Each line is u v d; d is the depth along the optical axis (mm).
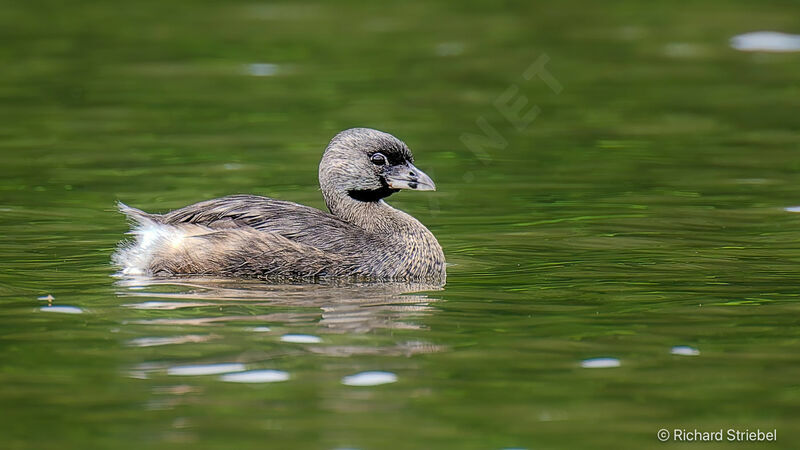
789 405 9977
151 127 23125
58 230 16203
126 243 14773
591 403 10023
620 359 11062
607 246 15570
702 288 13477
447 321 12234
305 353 11148
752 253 15078
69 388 10281
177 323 12055
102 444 9188
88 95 25859
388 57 29922
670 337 11680
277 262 14211
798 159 20766
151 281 13875
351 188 15250
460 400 10062
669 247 15445
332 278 14227
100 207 17531
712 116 24219
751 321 12188
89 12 35625
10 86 26594
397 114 24406
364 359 11023
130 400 10023
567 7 36375
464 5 36938
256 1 37594
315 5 37031
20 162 20422
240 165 20297
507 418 9703
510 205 18000
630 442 9266
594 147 21953
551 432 9445
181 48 30750
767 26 32906
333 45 31344
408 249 14414
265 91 26344
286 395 10133
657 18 34375
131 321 12109
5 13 35250
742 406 9969
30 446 9156
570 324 12117
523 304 12914
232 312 12492
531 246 15656
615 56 29875
